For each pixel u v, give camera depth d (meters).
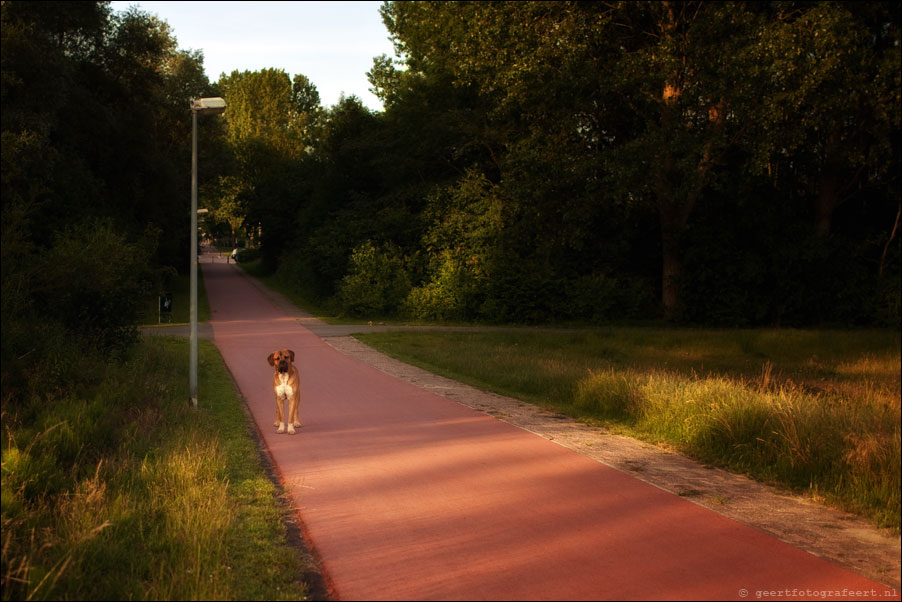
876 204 40.31
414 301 34.97
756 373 20.44
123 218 36.72
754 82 27.20
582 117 31.17
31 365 10.70
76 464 7.18
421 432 10.25
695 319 36.16
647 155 27.97
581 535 5.93
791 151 35.16
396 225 38.25
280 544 5.71
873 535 6.10
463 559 5.39
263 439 9.74
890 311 35.72
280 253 62.66
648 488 7.41
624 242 38.00
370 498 6.98
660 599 4.68
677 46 28.14
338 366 18.08
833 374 20.61
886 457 7.71
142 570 5.07
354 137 45.16
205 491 6.63
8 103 22.28
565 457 8.77
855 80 28.61
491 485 7.47
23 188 21.61
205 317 32.91
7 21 21.86
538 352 22.36
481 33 29.70
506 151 38.06
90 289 14.02
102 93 36.47
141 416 9.76
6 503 5.64
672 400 11.03
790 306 36.47
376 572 5.14
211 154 55.31
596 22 28.33
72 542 5.21
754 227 36.50
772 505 6.95
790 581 5.03
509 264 35.34
